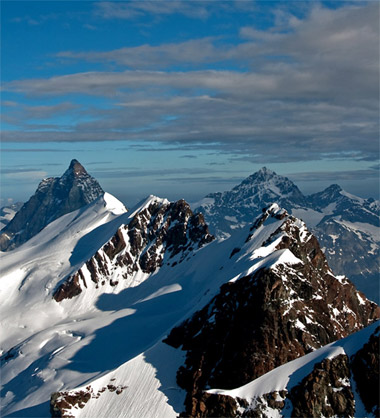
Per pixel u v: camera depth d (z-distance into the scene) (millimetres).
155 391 195750
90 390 197625
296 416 170375
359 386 172000
